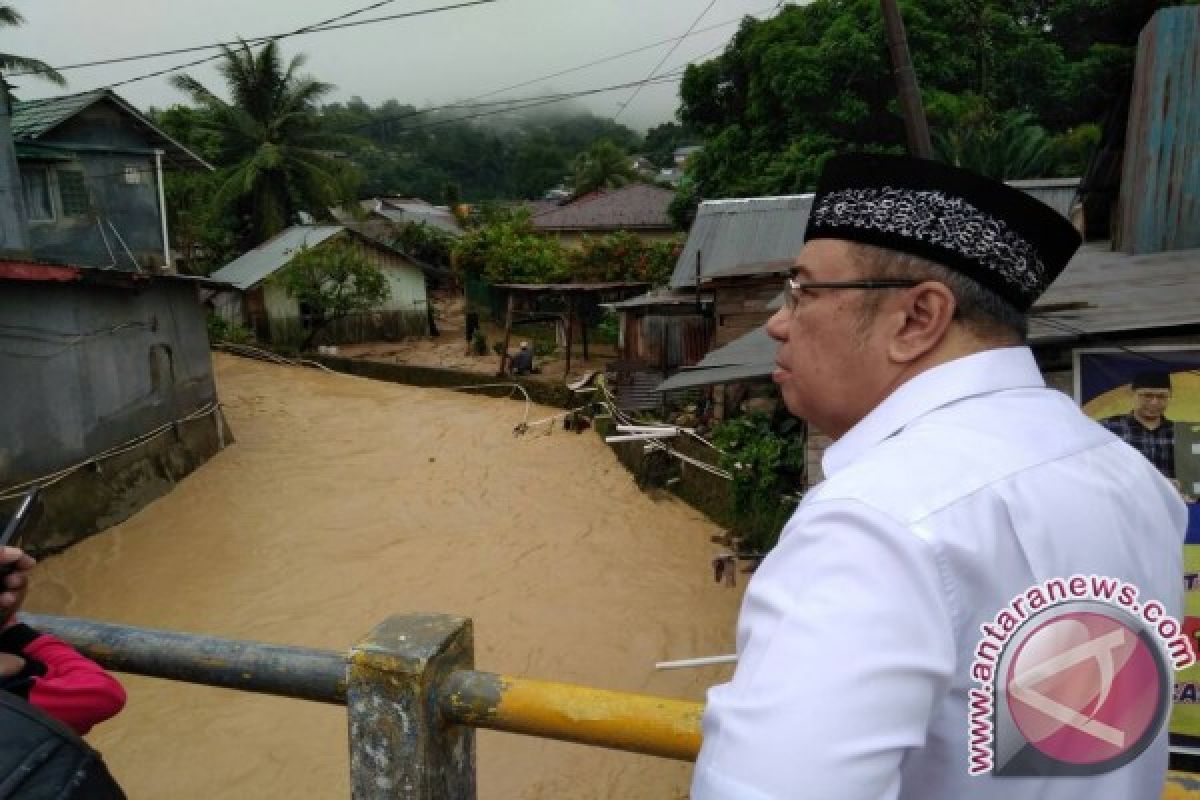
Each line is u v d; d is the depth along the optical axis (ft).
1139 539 2.65
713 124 81.82
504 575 33.55
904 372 2.87
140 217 61.57
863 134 65.00
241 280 85.71
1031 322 12.88
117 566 34.14
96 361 37.76
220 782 21.17
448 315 114.83
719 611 29.73
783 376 3.19
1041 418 2.69
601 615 29.78
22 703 2.89
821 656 2.18
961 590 2.29
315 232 92.73
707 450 38.65
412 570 34.24
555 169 262.06
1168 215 17.49
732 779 2.19
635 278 74.38
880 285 2.83
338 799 20.43
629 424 48.88
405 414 61.05
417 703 3.73
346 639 28.73
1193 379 12.09
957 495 2.38
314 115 111.14
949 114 61.98
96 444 37.52
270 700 24.73
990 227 2.71
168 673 4.25
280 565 34.78
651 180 174.60
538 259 87.71
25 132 54.44
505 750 21.67
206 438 48.06
